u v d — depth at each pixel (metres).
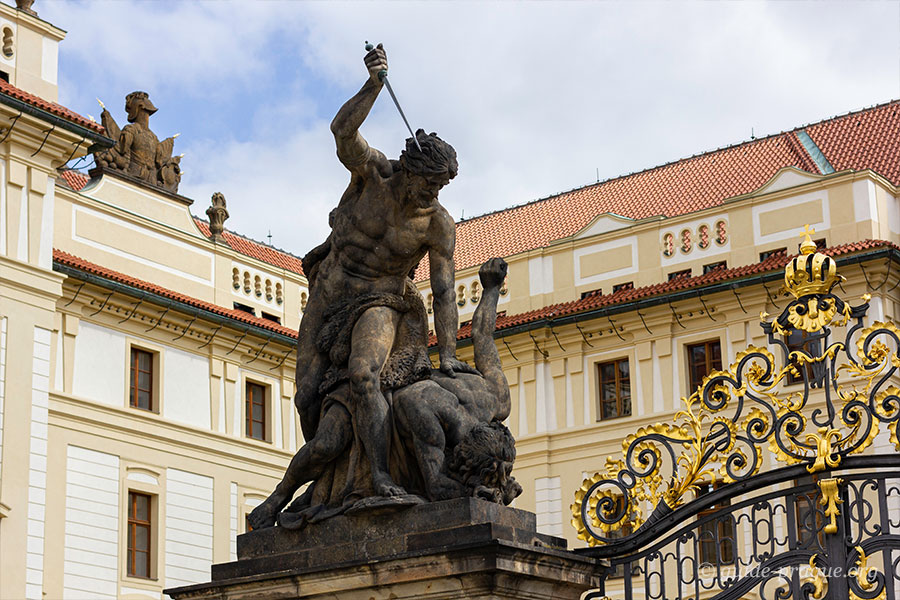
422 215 8.53
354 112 8.30
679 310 34.56
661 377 34.81
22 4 30.39
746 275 33.12
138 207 34.78
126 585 31.64
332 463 8.46
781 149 38.84
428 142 8.38
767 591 24.66
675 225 35.59
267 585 8.18
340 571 7.92
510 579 7.65
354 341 8.38
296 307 38.47
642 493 9.31
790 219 33.72
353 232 8.61
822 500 8.99
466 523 7.72
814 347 9.14
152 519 32.94
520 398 36.97
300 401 8.65
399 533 7.91
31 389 28.66
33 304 29.17
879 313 30.02
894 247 29.97
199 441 34.31
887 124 37.69
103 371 32.47
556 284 37.25
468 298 36.38
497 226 43.28
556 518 35.72
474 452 7.91
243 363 36.06
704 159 40.50
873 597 8.60
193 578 33.34
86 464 31.48
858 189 32.78
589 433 35.72
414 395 8.16
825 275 9.19
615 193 41.41
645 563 9.02
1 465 27.52
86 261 32.34
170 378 34.09
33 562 27.78
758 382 9.23
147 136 35.62
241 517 35.00
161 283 34.50
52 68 30.66
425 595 7.71
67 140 30.09
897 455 8.73
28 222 29.48
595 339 36.09
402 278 8.63
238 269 37.00
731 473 9.09
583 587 8.30
